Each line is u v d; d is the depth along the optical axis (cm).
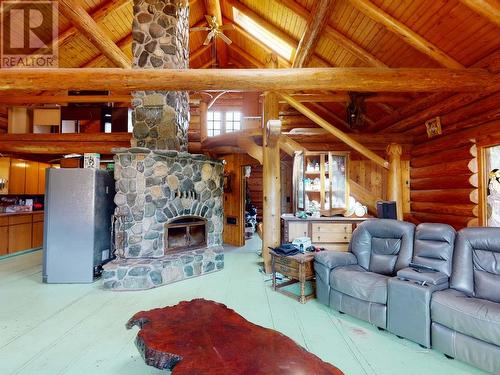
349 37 491
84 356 237
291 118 745
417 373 216
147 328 197
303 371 149
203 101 684
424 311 248
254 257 595
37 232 676
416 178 597
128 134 666
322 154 492
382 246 338
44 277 421
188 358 161
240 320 211
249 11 615
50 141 670
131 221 418
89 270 423
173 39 498
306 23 503
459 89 381
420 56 443
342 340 264
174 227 454
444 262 276
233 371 149
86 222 427
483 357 212
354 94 570
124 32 646
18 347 250
